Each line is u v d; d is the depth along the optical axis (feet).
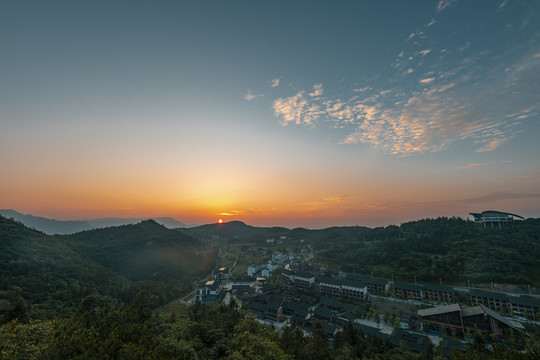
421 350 273.75
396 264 602.03
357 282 480.64
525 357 112.78
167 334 136.36
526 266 474.90
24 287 350.64
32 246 468.34
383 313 407.03
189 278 641.81
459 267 517.96
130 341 103.04
